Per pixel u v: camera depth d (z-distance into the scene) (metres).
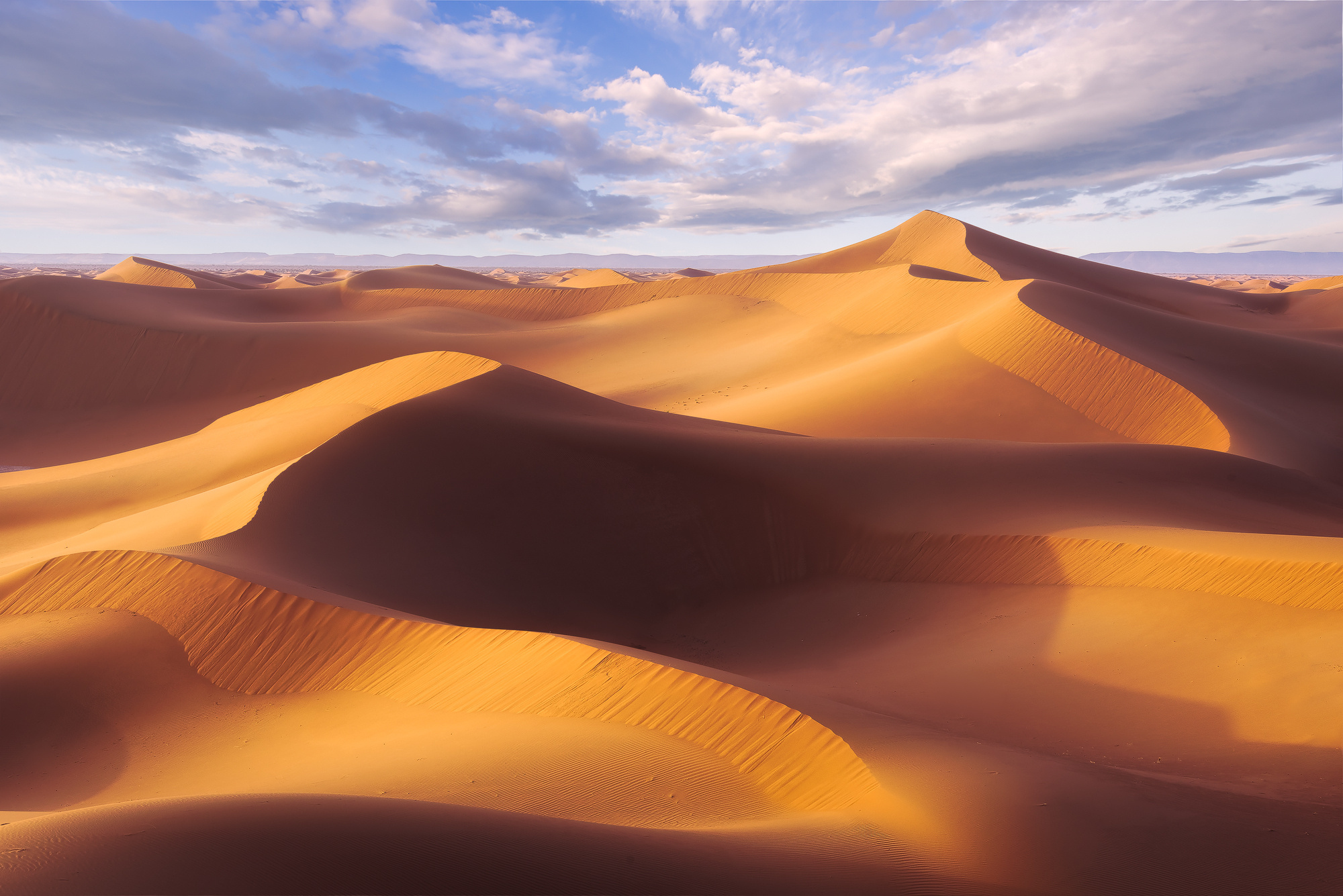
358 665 11.61
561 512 20.08
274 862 4.46
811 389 37.97
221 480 26.41
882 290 54.78
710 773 7.74
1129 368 31.70
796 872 5.04
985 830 5.74
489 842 4.95
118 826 4.79
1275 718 8.87
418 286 86.25
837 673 13.16
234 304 73.75
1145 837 5.78
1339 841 5.88
